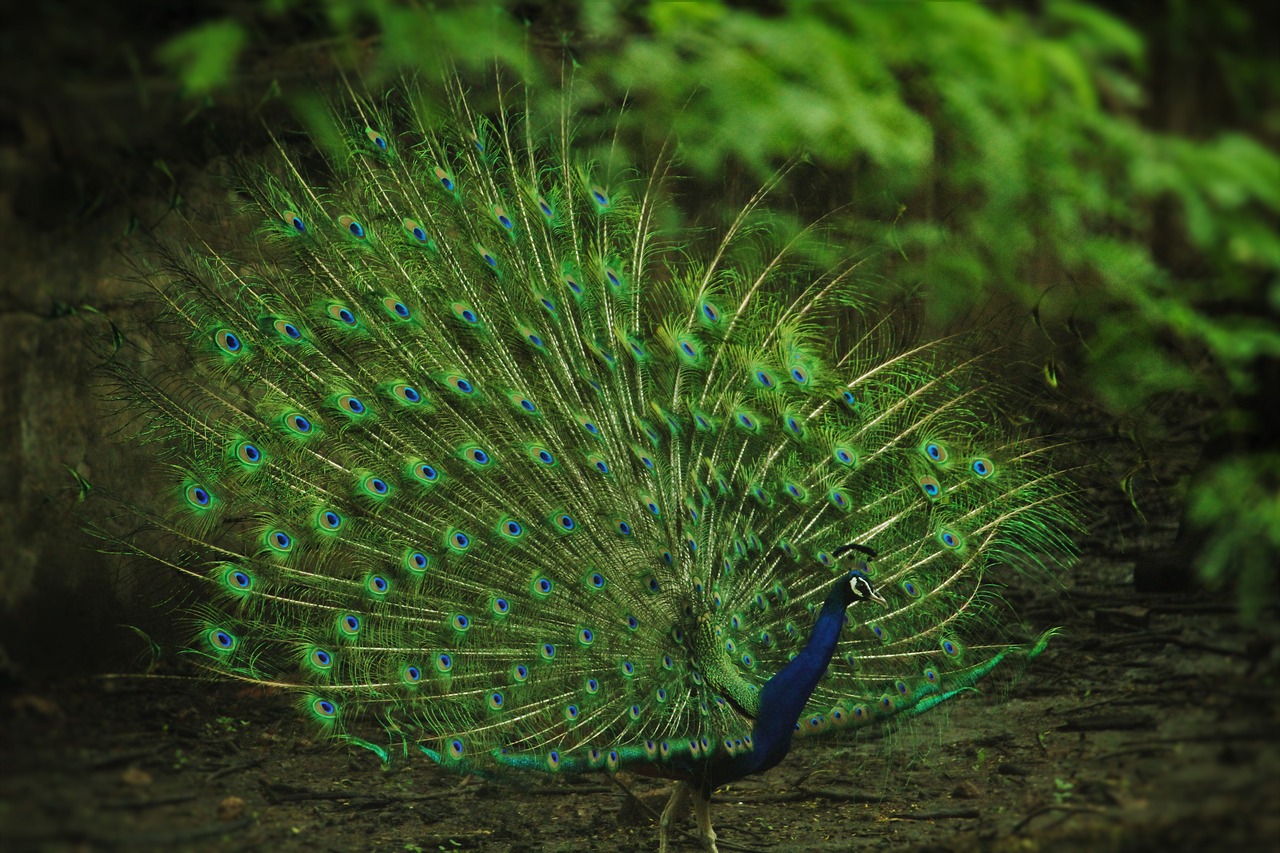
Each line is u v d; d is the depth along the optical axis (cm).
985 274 829
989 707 1118
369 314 1100
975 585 1076
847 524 1065
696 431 1054
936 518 1070
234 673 1038
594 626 994
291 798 983
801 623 1046
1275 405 1001
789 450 1075
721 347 1112
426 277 1118
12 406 1062
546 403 1072
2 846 733
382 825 974
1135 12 697
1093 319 873
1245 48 696
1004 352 1114
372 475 1062
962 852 777
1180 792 755
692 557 998
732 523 1033
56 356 1112
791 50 661
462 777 1088
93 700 1030
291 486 1081
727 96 695
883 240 1061
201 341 1100
